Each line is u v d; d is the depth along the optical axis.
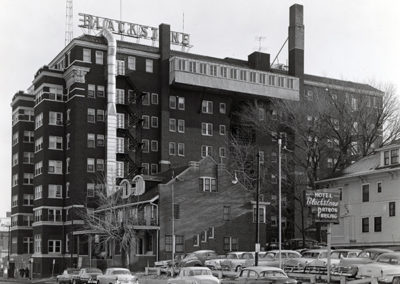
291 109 77.31
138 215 68.31
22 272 89.38
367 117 72.25
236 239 70.62
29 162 96.81
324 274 37.16
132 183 72.50
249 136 94.44
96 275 47.94
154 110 92.69
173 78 91.25
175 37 100.56
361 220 62.28
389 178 59.00
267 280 30.48
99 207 75.75
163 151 90.75
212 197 70.19
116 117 87.50
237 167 85.12
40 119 89.38
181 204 68.25
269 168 82.75
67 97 88.94
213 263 48.19
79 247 77.88
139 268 64.94
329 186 67.88
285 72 103.06
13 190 99.06
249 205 72.38
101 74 88.56
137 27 96.69
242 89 94.06
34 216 89.50
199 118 94.88
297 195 77.31
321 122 73.19
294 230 88.94
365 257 36.91
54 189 86.94
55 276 80.81
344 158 72.62
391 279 31.12
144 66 92.75
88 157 85.56
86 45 88.06
